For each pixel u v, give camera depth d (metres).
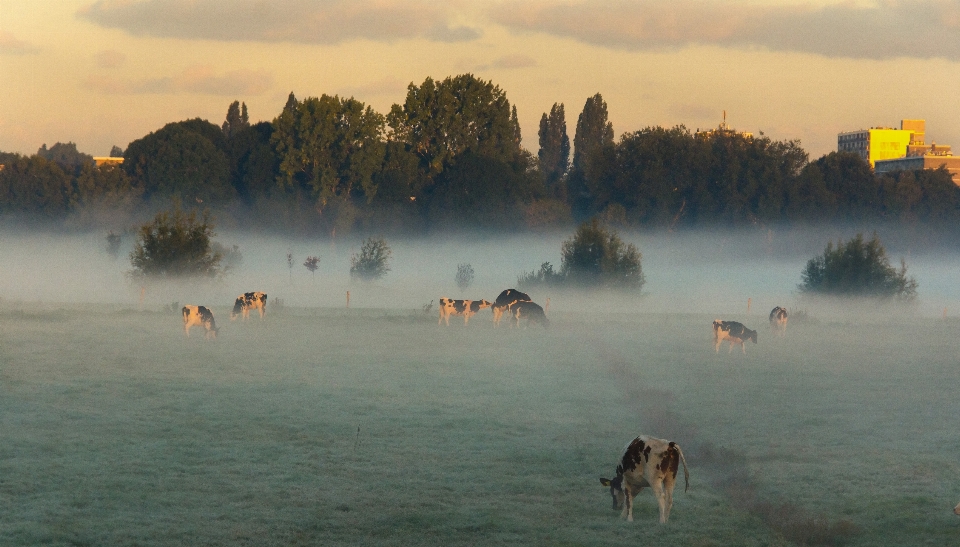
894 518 14.60
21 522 13.55
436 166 122.25
